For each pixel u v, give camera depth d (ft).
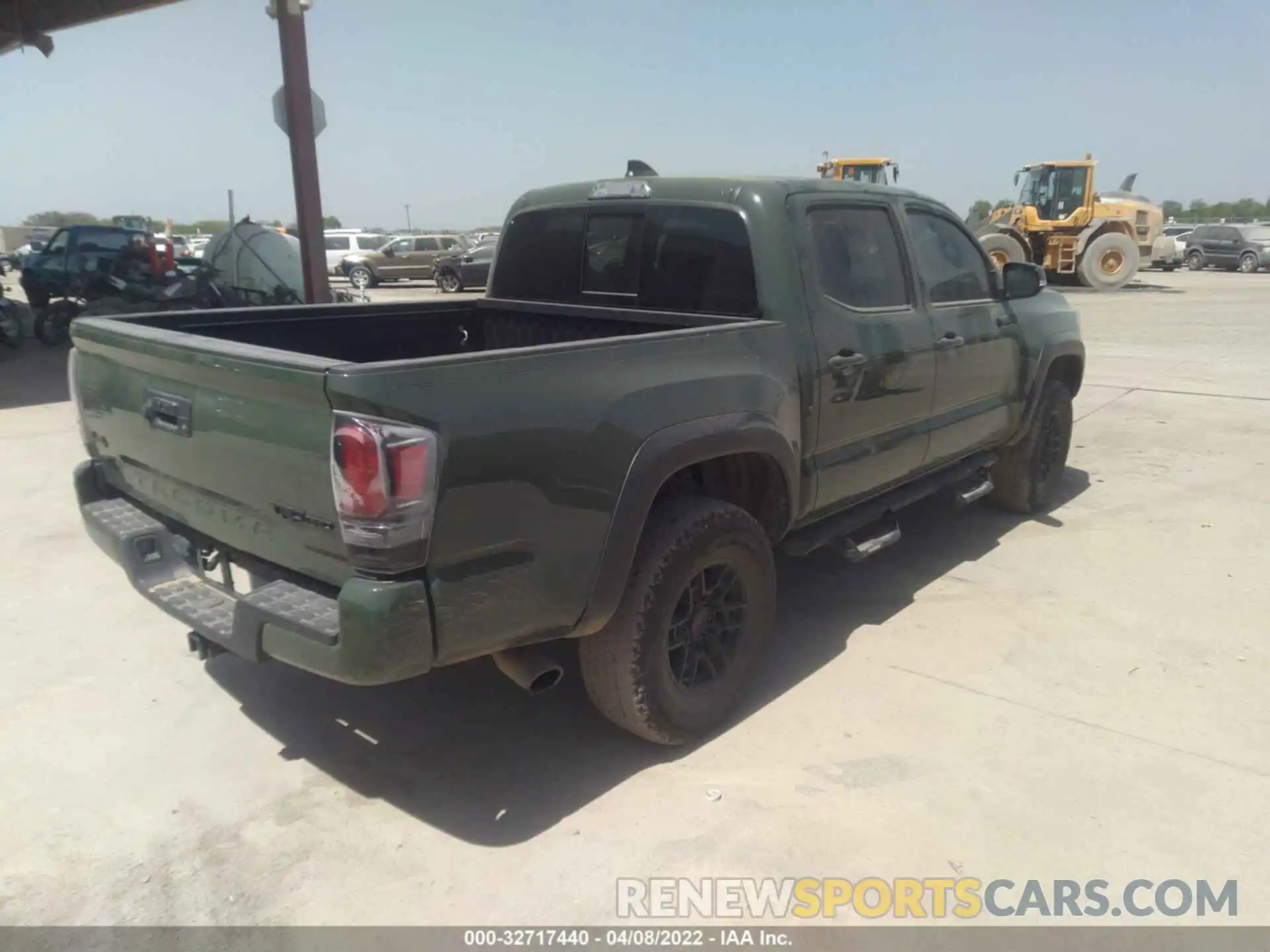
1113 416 29.43
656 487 9.82
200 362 9.03
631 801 10.14
